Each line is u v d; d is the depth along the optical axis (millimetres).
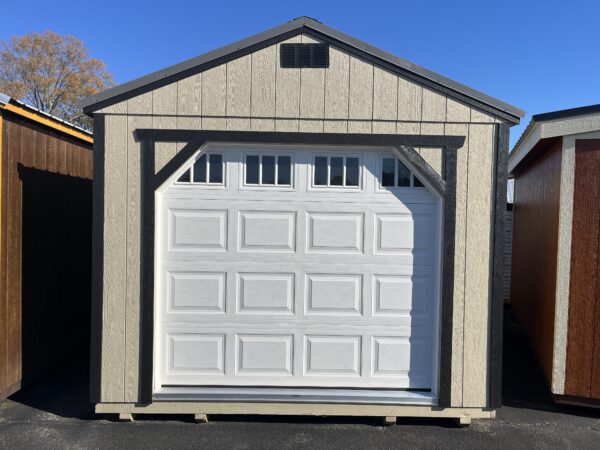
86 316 6336
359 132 4141
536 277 5836
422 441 3900
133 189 4141
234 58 4133
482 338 4160
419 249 4324
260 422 4223
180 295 4312
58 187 5566
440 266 4203
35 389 4926
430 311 4336
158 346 4277
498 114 4098
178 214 4301
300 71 4141
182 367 4332
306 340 4352
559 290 4477
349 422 4246
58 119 5297
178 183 4293
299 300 4332
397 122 4137
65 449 3711
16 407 4473
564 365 4477
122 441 3848
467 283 4156
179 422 4211
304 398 4164
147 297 4145
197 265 4312
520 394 4922
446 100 4133
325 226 4328
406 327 4332
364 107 4137
